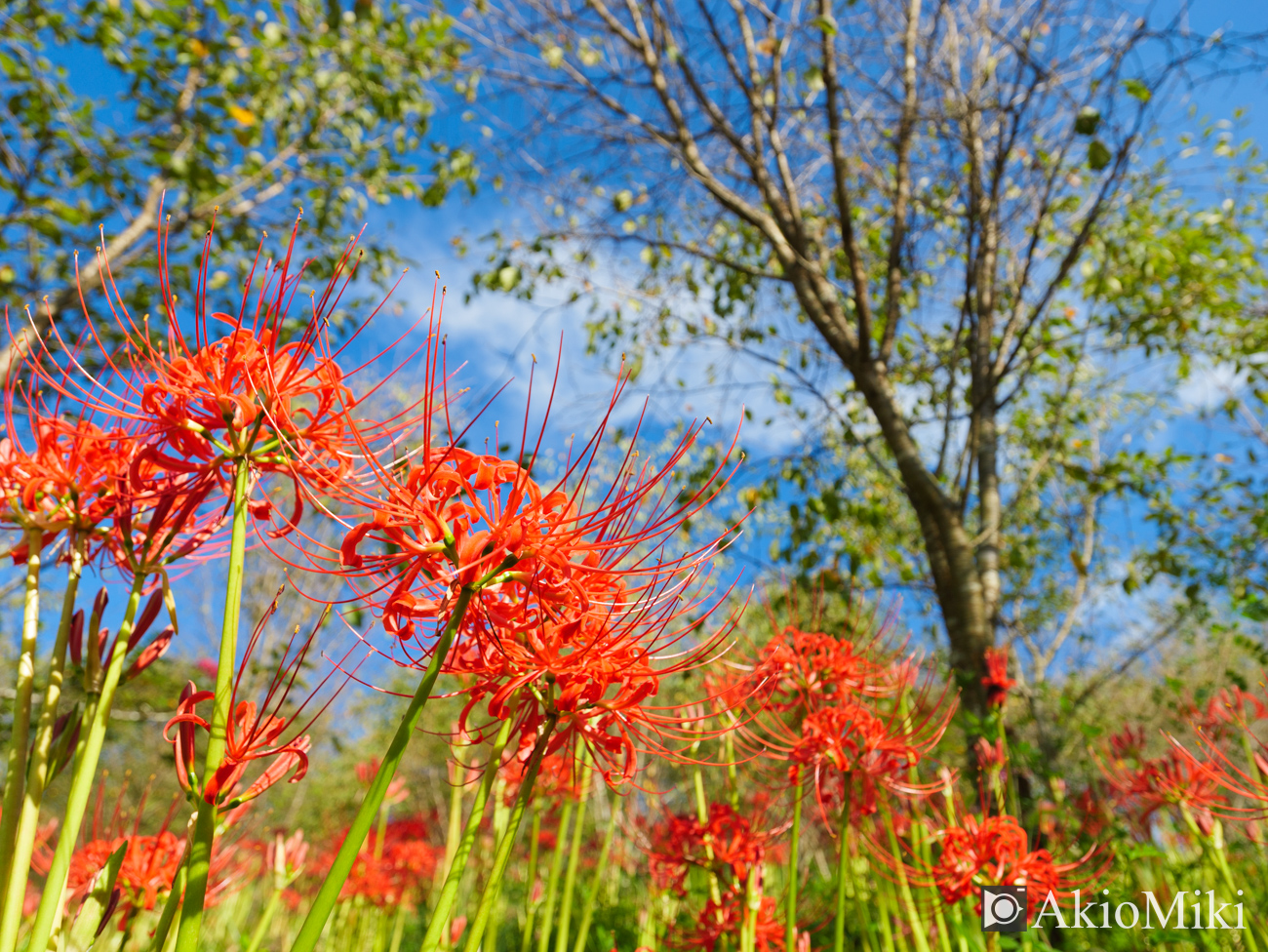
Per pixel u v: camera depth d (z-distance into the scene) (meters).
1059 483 8.76
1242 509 6.86
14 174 5.78
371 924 4.44
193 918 1.10
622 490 1.36
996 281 7.14
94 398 1.38
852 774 2.40
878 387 6.08
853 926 3.52
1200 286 7.38
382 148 7.52
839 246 7.66
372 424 1.50
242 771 1.20
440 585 1.35
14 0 5.60
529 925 3.08
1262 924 3.02
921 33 6.62
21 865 1.23
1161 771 3.25
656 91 7.00
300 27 6.89
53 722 1.35
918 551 7.97
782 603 3.93
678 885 2.96
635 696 1.39
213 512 1.60
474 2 6.97
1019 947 2.53
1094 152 4.91
